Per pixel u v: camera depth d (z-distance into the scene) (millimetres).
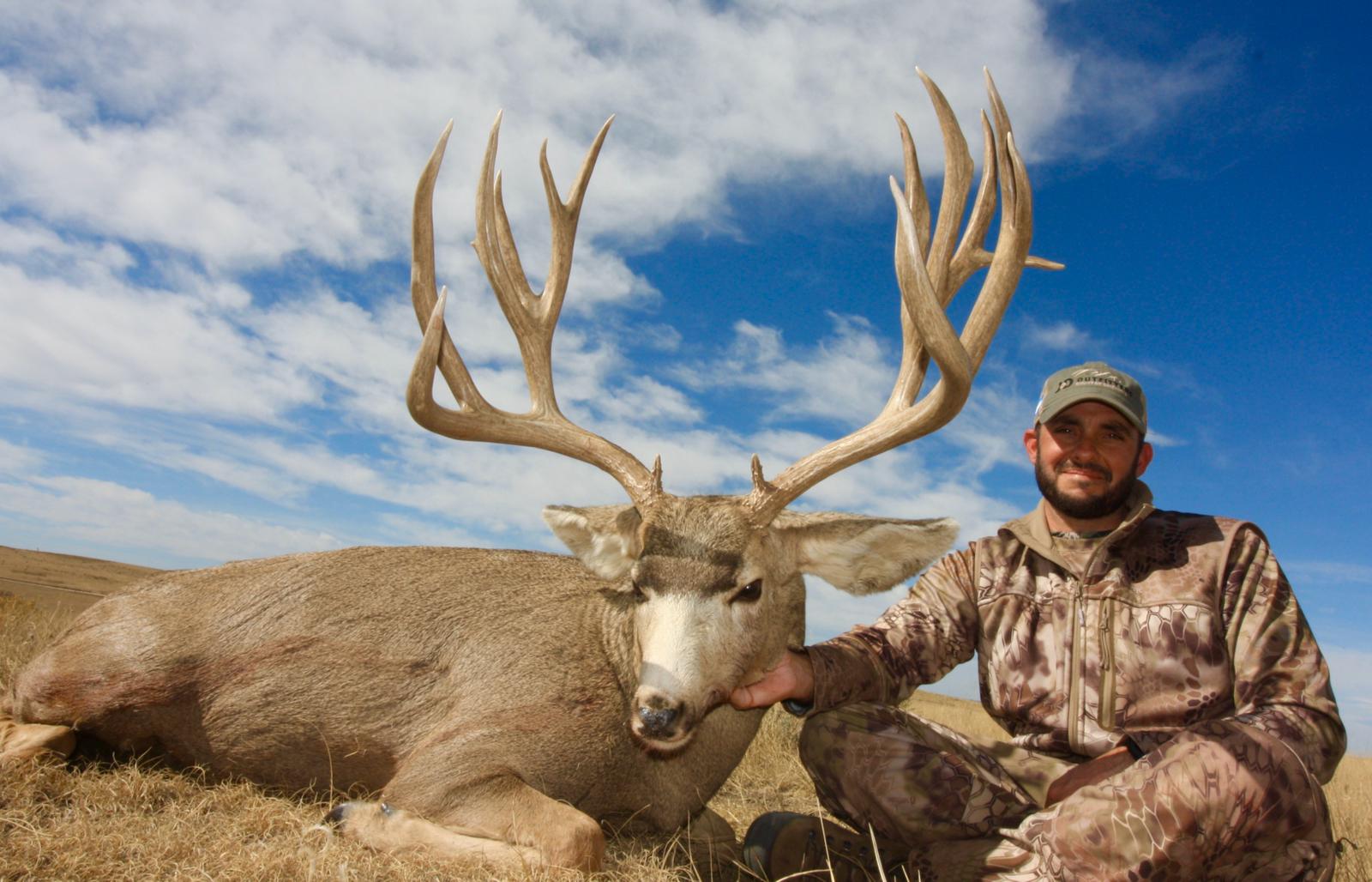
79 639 5367
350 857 3961
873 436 4934
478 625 5262
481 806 4488
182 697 5301
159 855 3770
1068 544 4363
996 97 5121
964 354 4625
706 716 4605
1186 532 4121
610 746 4906
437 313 5043
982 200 5496
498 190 5711
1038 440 4480
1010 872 3533
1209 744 3326
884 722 4094
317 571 5566
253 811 4512
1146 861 3242
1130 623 4020
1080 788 3645
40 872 3531
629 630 5039
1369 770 12266
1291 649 3695
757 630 4602
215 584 5570
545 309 5707
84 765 5191
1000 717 4422
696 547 4562
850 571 4934
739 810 6207
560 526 5199
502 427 5297
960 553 4660
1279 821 3277
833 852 4238
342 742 5172
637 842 4945
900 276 4641
